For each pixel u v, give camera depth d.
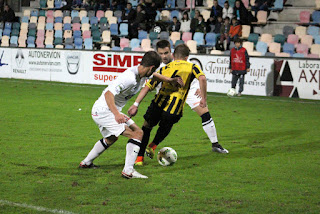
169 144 8.87
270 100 16.95
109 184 5.95
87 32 27.06
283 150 8.46
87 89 19.00
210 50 23.64
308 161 7.54
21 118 11.47
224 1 26.20
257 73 18.52
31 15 30.19
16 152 7.76
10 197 5.32
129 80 6.02
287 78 18.02
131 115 6.46
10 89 18.20
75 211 4.87
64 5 30.03
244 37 23.42
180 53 7.33
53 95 16.67
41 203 5.12
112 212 4.86
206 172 6.71
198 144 8.90
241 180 6.29
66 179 6.15
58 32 28.30
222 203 5.25
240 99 17.08
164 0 27.17
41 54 22.27
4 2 31.98
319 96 17.45
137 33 25.38
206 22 24.08
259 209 5.06
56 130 9.96
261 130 10.66
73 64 21.50
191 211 4.95
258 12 24.53
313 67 17.48
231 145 8.90
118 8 28.02
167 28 25.91
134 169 6.42
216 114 13.25
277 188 5.91
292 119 12.50
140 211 4.91
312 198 5.49
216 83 19.20
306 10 24.83
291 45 22.08
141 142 6.54
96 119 6.34
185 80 7.12
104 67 20.77
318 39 22.55
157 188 5.81
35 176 6.27
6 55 23.20
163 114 7.11
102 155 7.71
